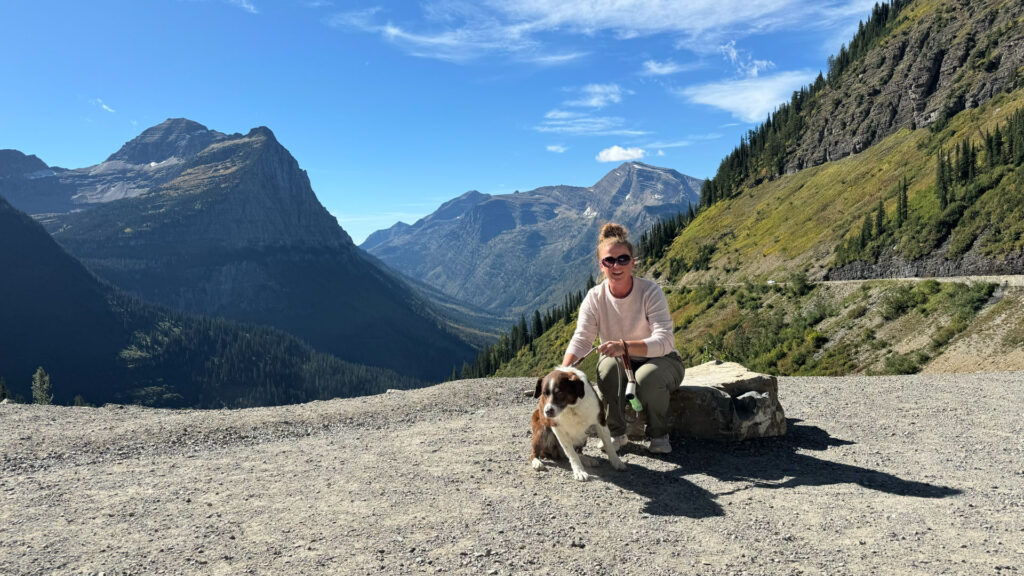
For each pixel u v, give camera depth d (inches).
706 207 7613.2
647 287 221.3
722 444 244.7
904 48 6318.9
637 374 221.6
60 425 349.4
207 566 134.3
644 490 187.8
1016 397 348.5
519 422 323.0
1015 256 2315.5
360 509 175.8
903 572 121.8
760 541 142.1
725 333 3088.1
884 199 4045.3
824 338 2191.2
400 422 353.7
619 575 124.0
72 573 132.8
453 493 189.5
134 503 191.0
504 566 129.8
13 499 199.8
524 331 6579.7
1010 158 3036.4
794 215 5201.8
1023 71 4333.2
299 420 358.3
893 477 193.9
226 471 236.4
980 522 150.1
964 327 1533.0
